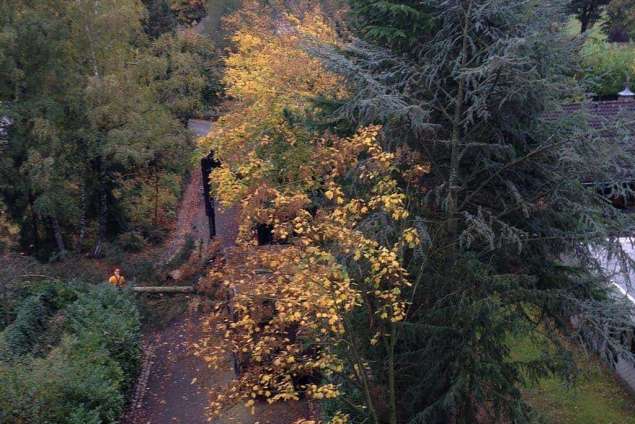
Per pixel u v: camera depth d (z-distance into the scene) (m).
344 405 12.50
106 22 23.23
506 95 11.45
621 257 11.13
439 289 11.96
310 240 9.54
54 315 17.23
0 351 13.44
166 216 31.45
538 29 11.84
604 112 22.25
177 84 28.05
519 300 11.25
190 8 45.53
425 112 11.27
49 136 22.56
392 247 11.13
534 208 11.80
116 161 25.78
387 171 11.60
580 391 15.88
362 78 12.06
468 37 11.89
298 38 20.09
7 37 20.42
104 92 22.80
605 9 39.66
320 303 8.80
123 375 16.11
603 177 11.87
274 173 14.57
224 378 16.61
